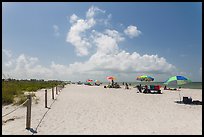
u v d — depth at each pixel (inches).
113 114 399.5
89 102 577.0
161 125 314.7
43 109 444.1
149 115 393.1
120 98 702.5
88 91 1097.4
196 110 456.1
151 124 321.4
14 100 510.3
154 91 994.1
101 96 776.3
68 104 528.4
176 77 614.5
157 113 414.6
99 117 370.6
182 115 395.9
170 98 716.0
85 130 285.7
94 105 517.0
